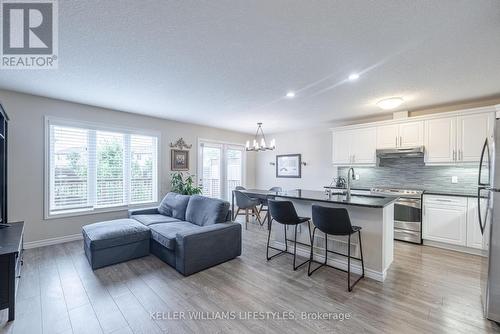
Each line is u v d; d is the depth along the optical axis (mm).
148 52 2277
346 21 1787
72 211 3920
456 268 2971
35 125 3561
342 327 1865
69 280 2600
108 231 3061
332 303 2193
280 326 1878
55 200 3773
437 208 3773
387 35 1960
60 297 2270
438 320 1953
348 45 2131
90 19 1783
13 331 1806
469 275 2773
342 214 2422
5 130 3016
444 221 3703
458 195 3592
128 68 2623
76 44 2133
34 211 3562
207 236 2945
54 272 2779
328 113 4633
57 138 3789
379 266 2646
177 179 5184
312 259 3123
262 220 5629
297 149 6484
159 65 2553
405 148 4176
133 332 1810
